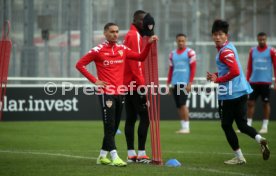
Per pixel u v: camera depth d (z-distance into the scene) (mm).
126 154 42875
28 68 71125
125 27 76938
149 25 36188
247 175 33094
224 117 37750
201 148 46500
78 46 72062
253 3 93750
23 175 32594
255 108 74375
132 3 77500
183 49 60625
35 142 49812
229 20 103438
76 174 32781
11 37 72000
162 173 33219
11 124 66750
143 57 36312
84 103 71938
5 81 41750
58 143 49188
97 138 53250
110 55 36031
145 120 37875
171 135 56906
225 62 36719
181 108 59875
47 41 71312
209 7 95312
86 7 62938
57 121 71062
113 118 36094
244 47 75188
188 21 80750
